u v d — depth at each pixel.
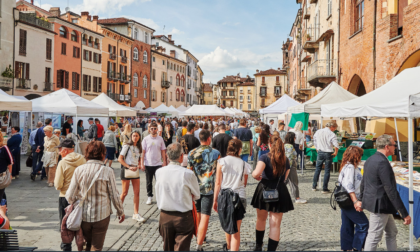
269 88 98.44
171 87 69.38
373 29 13.71
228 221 4.47
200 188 5.06
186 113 29.97
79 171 3.85
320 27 23.89
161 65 64.81
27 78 32.16
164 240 3.93
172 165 4.00
